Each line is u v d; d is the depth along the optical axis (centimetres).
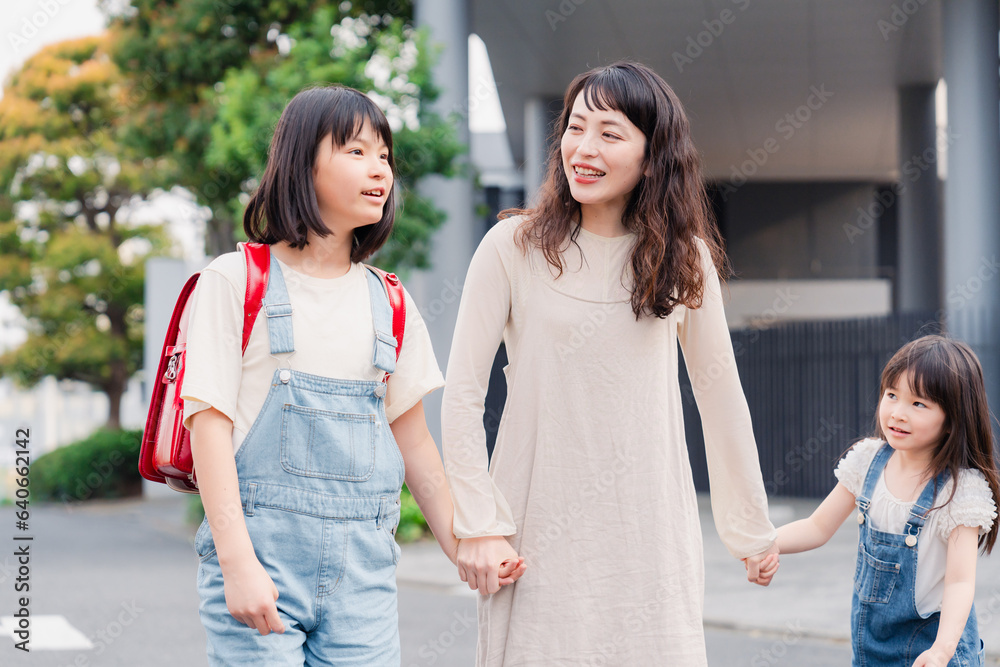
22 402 3356
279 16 1172
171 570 868
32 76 1867
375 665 199
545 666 221
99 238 2034
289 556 192
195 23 1186
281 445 194
